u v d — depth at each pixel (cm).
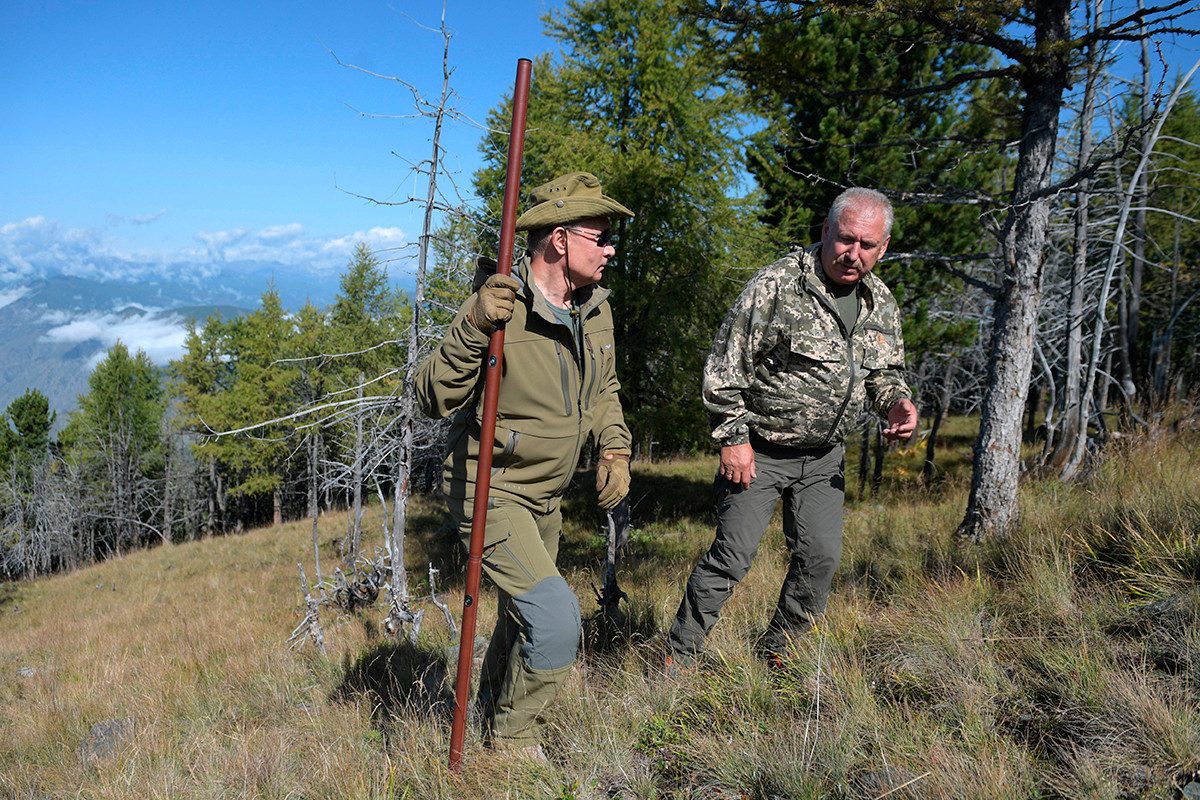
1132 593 267
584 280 219
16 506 3916
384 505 707
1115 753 180
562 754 233
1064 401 859
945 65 865
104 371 4353
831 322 252
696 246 1173
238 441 3438
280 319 3491
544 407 219
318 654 502
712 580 274
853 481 1345
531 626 213
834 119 898
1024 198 504
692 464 1984
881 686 241
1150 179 914
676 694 255
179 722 397
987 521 497
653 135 1153
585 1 1181
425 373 212
